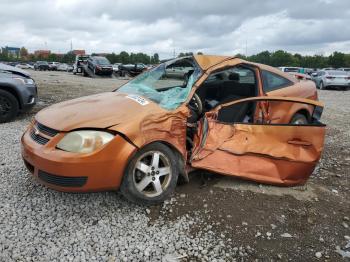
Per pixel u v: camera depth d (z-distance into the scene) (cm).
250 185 402
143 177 335
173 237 299
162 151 342
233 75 467
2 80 702
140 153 327
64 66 5141
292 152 378
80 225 311
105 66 2977
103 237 295
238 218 332
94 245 284
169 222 321
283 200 372
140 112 338
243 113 439
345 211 358
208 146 385
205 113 399
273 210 350
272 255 282
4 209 332
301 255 283
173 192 374
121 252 277
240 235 306
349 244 300
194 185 396
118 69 3284
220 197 370
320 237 309
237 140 385
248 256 279
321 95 1747
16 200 350
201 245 290
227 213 339
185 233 305
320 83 2277
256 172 381
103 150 304
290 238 305
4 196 358
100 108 347
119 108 345
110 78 2923
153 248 283
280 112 481
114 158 308
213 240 297
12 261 260
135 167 326
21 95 729
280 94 485
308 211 352
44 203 346
